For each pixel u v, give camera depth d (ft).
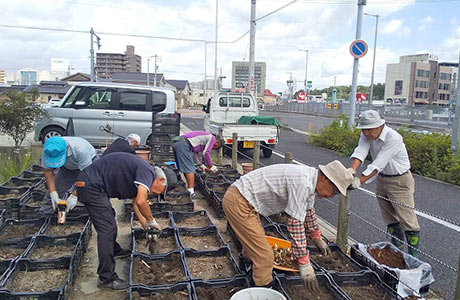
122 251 14.83
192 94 305.94
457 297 10.55
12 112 32.78
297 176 10.45
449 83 252.01
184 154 22.08
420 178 34.09
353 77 49.37
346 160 41.22
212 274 13.41
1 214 16.99
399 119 100.73
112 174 12.37
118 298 12.17
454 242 18.24
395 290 12.02
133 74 215.72
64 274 13.11
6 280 11.92
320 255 14.47
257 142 24.50
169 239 16.49
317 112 155.02
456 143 34.58
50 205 17.54
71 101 36.73
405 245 14.93
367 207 23.65
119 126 36.86
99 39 105.40
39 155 34.88
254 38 58.80
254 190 10.96
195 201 23.21
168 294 11.66
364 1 46.06
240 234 11.37
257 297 10.59
